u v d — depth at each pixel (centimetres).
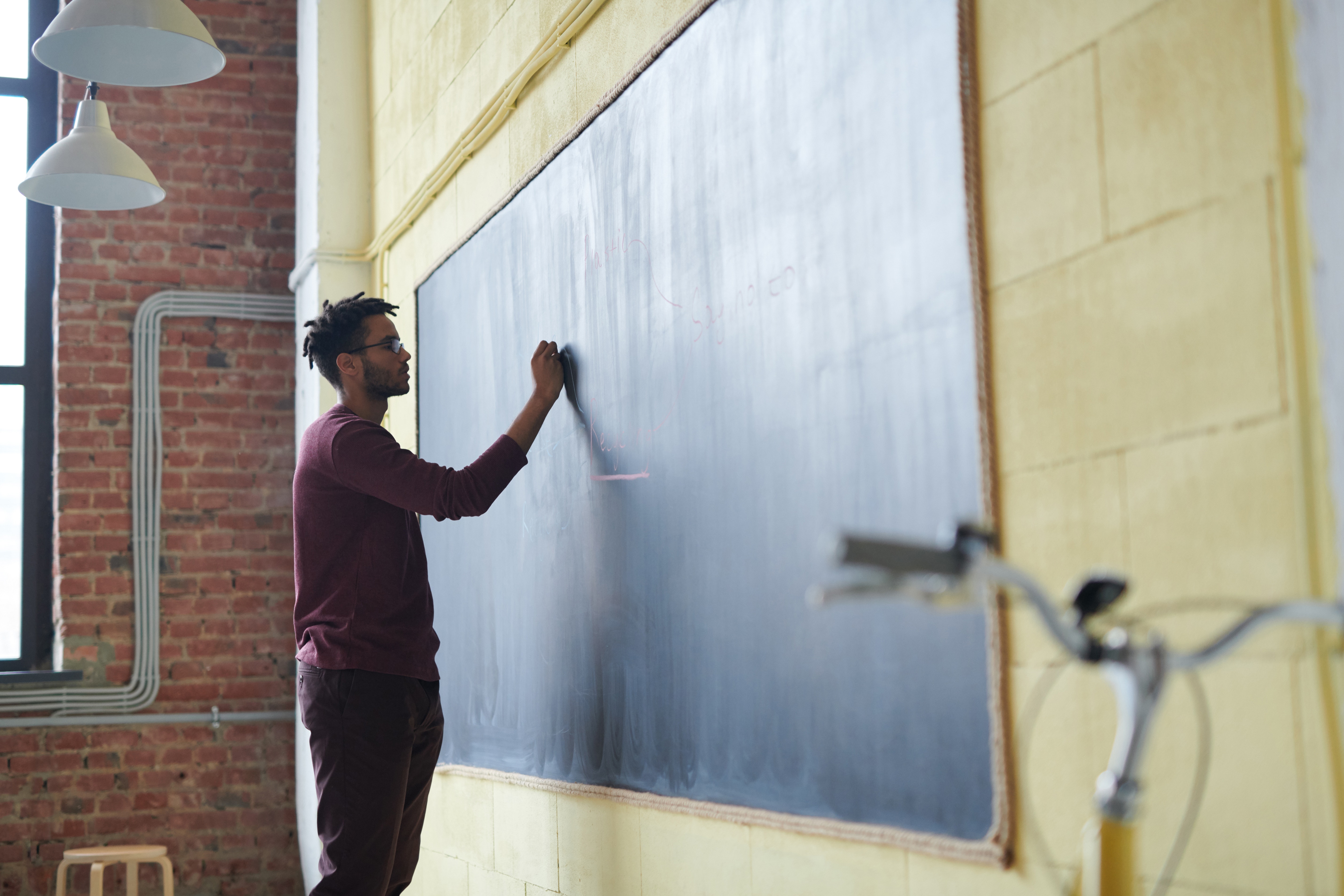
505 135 289
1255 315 103
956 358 135
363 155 441
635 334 212
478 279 301
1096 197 119
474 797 296
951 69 137
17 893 441
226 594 480
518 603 266
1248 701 103
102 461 471
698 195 192
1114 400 116
